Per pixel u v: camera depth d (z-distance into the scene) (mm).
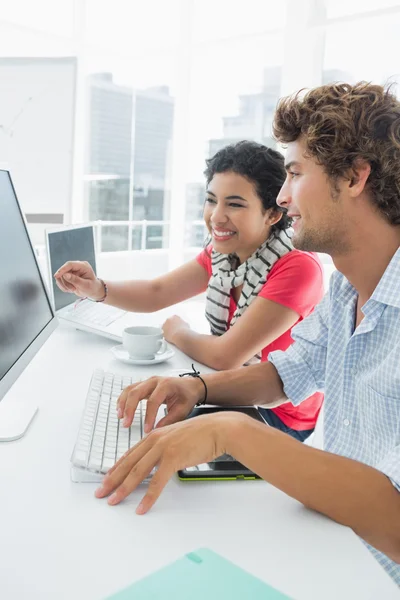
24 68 2393
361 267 890
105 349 1438
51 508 659
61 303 1595
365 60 3312
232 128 4223
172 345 1534
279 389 1088
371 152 800
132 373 1239
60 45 4203
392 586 545
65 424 914
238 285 1522
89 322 1583
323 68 3547
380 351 848
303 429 1440
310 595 526
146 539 605
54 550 576
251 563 572
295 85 3648
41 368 1240
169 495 712
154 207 4715
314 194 849
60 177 2484
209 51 4266
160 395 906
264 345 1379
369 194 831
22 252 1087
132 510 666
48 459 787
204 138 4410
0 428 867
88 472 724
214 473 758
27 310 1036
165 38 4488
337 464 670
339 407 959
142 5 4410
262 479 762
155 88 4555
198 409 987
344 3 3393
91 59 4352
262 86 4012
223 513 671
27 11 4004
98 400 950
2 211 1011
